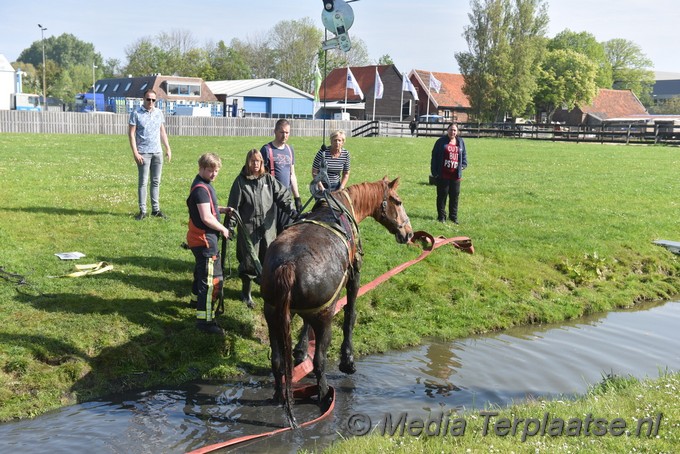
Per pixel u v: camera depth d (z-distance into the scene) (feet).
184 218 42.80
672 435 18.20
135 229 39.22
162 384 23.97
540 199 59.06
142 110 40.47
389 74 254.06
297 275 19.48
